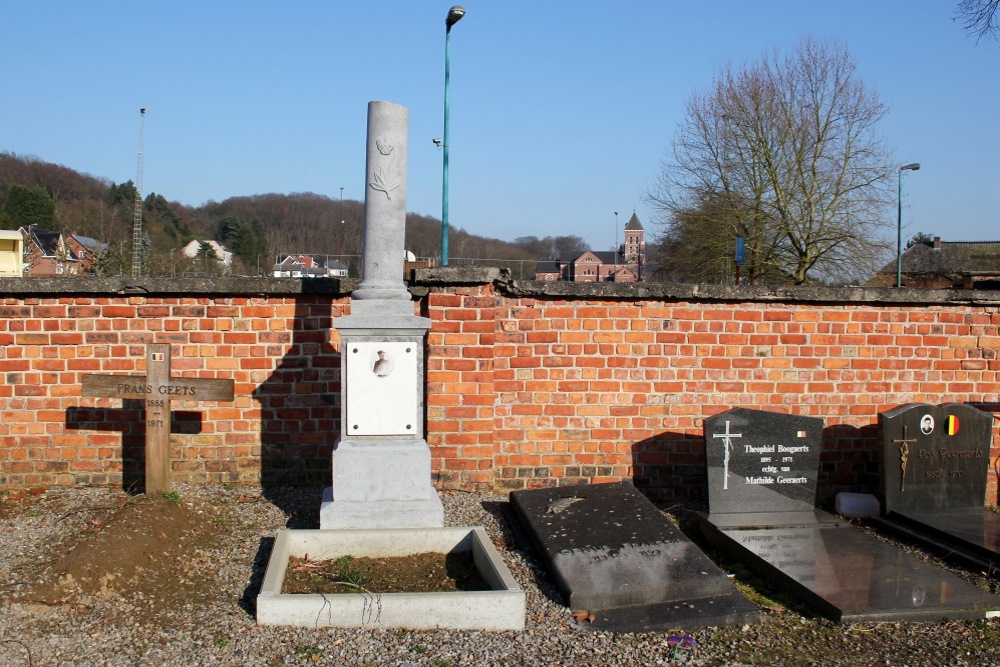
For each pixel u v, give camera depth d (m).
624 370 7.38
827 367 7.59
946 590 5.32
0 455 7.01
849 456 7.66
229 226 60.47
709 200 29.75
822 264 28.72
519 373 7.30
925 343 7.70
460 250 58.34
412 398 5.92
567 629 4.76
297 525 6.21
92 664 4.07
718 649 4.64
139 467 7.11
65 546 5.55
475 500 6.90
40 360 7.00
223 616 4.64
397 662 4.21
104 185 61.53
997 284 22.14
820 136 28.22
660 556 5.48
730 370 7.48
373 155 5.88
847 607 5.02
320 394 7.19
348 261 60.34
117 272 22.73
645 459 7.43
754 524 6.61
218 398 6.60
